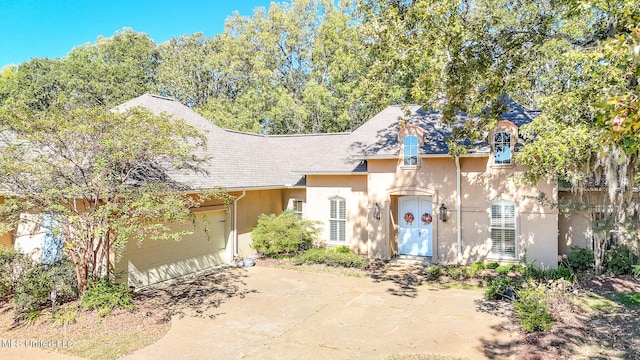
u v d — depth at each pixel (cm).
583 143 864
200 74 3766
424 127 1670
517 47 1175
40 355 775
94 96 3562
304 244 1770
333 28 2994
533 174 1082
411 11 1016
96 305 937
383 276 1414
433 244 1580
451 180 1548
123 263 1196
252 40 3666
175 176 1329
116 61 3988
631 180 997
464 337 866
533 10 1177
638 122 429
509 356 771
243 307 1091
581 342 809
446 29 1003
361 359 767
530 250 1434
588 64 880
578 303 1036
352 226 1769
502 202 1477
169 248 1373
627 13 726
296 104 3216
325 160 1880
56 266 1054
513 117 1523
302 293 1220
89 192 891
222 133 1925
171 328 935
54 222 1084
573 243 1525
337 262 1561
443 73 1086
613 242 1398
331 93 2931
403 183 1625
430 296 1177
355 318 998
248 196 1767
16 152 865
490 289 1159
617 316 956
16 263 1070
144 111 991
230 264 1619
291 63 3631
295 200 1988
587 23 1172
